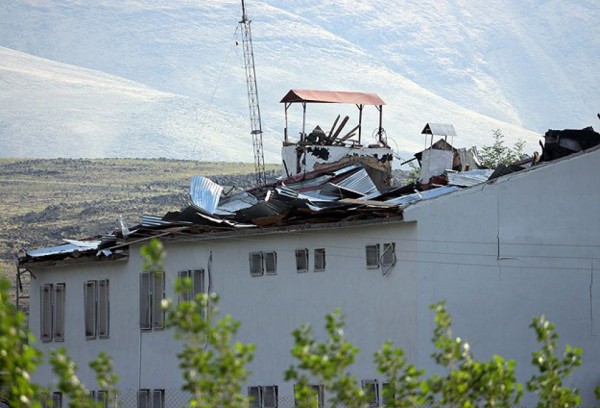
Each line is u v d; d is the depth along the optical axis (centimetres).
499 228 8225
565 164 8294
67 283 10531
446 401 4950
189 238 9431
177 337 4519
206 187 10188
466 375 4941
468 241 8188
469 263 8175
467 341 8119
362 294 8431
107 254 10038
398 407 4897
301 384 4788
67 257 10419
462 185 9100
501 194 8231
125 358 9981
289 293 8881
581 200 8300
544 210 8275
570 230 8288
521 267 8225
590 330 8262
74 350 10419
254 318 9100
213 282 9369
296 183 10425
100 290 10219
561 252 8281
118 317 10044
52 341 10606
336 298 8594
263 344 9038
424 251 8125
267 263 9031
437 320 5103
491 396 4966
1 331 4300
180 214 9588
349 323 8500
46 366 10581
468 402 4869
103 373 4678
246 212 9200
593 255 8294
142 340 9838
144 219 9731
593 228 8306
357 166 10456
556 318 8244
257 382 9044
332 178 10200
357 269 8469
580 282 8281
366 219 8375
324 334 8638
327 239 8656
